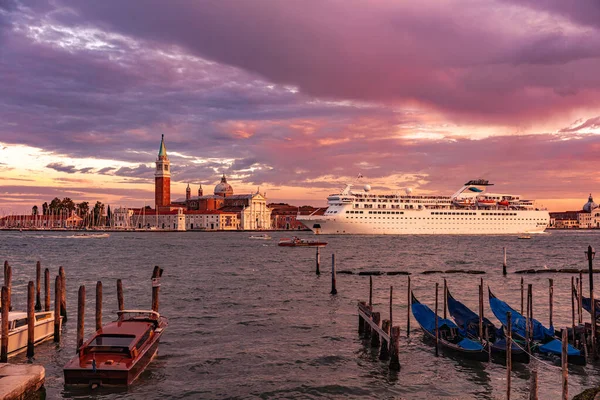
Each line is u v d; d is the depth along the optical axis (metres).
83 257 113.38
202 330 38.97
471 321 35.56
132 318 33.75
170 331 38.62
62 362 31.05
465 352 31.83
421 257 111.50
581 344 32.00
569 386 27.55
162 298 53.44
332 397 26.11
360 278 71.31
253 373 29.36
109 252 130.88
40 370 23.78
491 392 26.89
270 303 50.38
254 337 36.97
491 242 174.00
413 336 36.84
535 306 48.44
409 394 26.52
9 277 38.28
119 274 77.69
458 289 61.09
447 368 30.22
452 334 34.34
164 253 127.19
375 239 187.88
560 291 58.41
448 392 26.81
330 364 30.95
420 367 30.38
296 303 50.38
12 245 163.25
